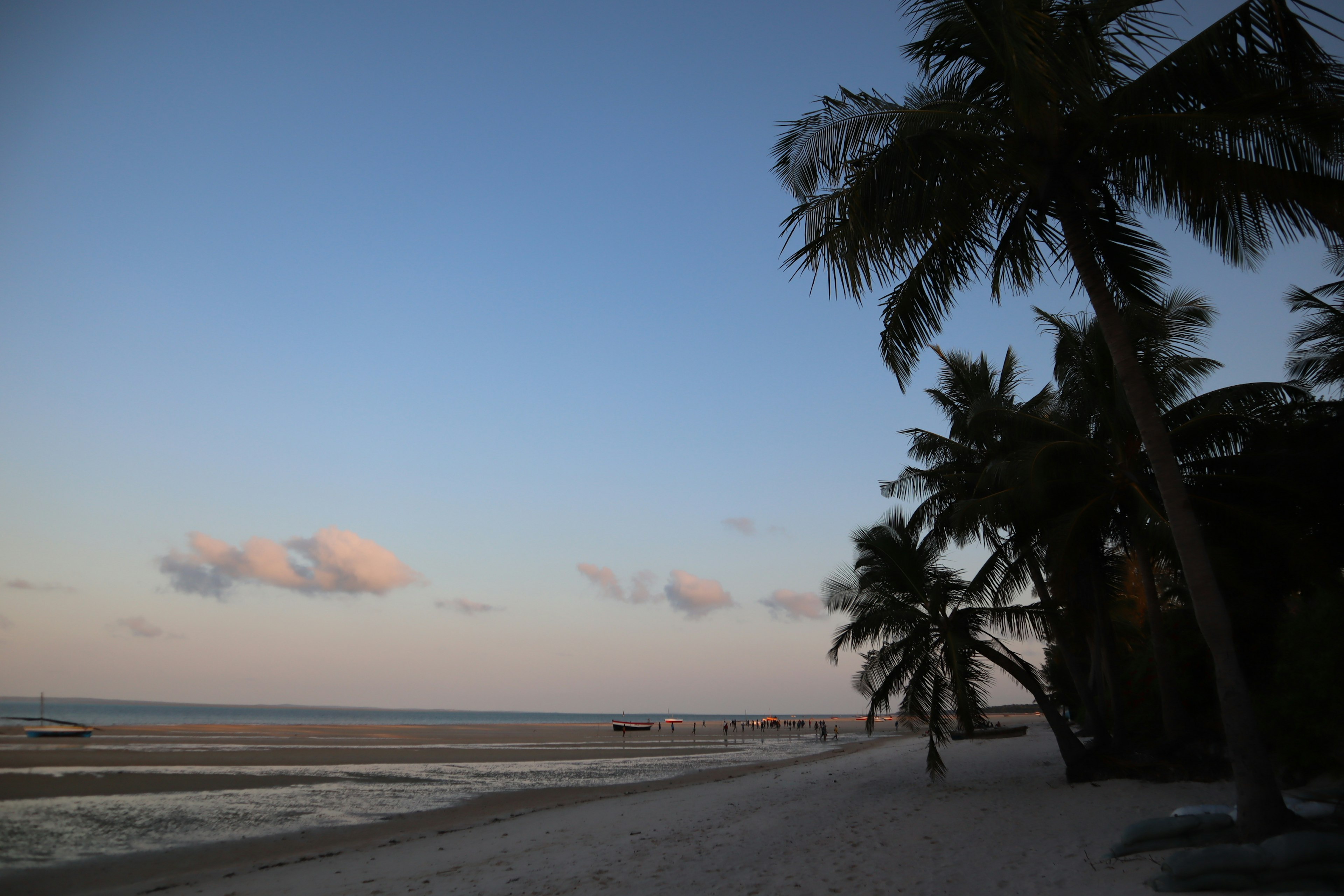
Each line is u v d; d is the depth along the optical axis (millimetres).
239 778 28422
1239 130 8594
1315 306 14852
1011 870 8875
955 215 10352
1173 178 9227
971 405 18656
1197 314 16469
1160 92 9156
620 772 33938
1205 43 8516
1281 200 8703
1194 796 13375
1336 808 8383
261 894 11195
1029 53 8211
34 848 15477
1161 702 16672
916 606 18172
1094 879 7840
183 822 18609
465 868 12227
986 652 17359
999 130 10133
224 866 13992
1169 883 6758
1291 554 13273
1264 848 6676
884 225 10023
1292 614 15820
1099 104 9164
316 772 31438
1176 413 15867
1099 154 9891
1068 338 17469
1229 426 15133
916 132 9742
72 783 25438
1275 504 14562
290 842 16219
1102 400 16484
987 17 9016
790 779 25312
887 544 18234
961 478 20312
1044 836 10812
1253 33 8070
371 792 25156
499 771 33531
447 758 40750
